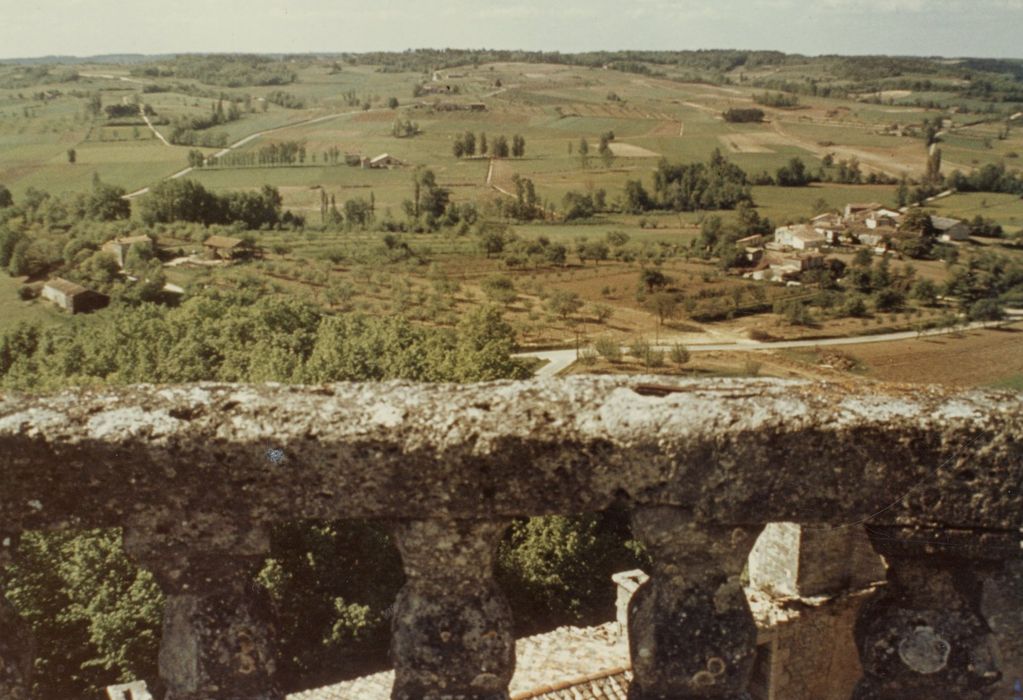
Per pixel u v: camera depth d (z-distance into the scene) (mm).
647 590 6066
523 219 158000
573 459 5793
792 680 13570
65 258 122062
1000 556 5715
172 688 6043
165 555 5949
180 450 5777
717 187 144125
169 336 78438
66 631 25609
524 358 82312
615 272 113188
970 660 5746
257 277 121500
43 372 75938
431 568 5945
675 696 6008
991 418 5707
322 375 64938
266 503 5852
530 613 33750
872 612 6004
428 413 5879
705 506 5812
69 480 5844
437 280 119750
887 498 5781
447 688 5945
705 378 6320
